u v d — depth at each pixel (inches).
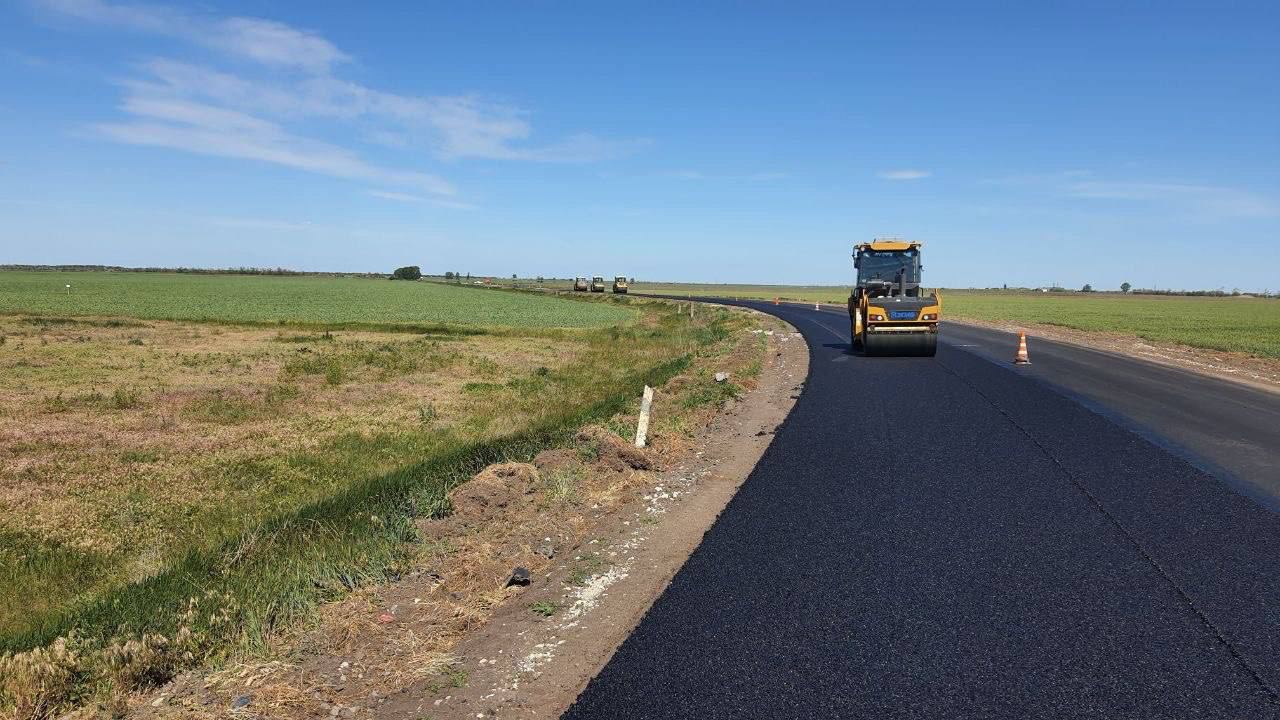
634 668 184.5
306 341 1215.6
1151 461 382.6
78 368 840.3
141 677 184.1
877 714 163.3
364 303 2532.0
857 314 978.1
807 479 353.7
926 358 893.8
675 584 234.8
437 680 182.5
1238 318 2169.0
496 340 1309.1
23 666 183.2
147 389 711.1
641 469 384.2
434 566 256.1
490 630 209.0
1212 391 633.0
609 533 288.0
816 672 181.2
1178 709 164.7
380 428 555.2
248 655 194.5
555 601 226.4
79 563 300.0
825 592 227.0
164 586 245.3
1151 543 265.7
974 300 4389.8
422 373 874.1
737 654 190.2
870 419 498.3
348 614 217.5
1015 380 686.5
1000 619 207.9
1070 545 264.1
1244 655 187.8
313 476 425.7
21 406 612.7
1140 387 649.0
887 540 271.0
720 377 687.1
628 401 600.7
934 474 359.6
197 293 2933.1
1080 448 411.8
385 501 320.8
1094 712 163.8
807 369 789.2
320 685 180.2
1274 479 348.8
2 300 2218.3
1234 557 252.1
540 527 293.1
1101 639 196.2
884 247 937.5
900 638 197.6
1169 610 212.7
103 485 402.3
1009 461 382.9
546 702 171.5
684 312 2219.5
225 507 368.8
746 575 241.0
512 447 425.7
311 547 269.7
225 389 722.2
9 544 318.3
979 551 259.3
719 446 438.3
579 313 2208.4
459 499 313.4
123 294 2716.5
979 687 173.8
